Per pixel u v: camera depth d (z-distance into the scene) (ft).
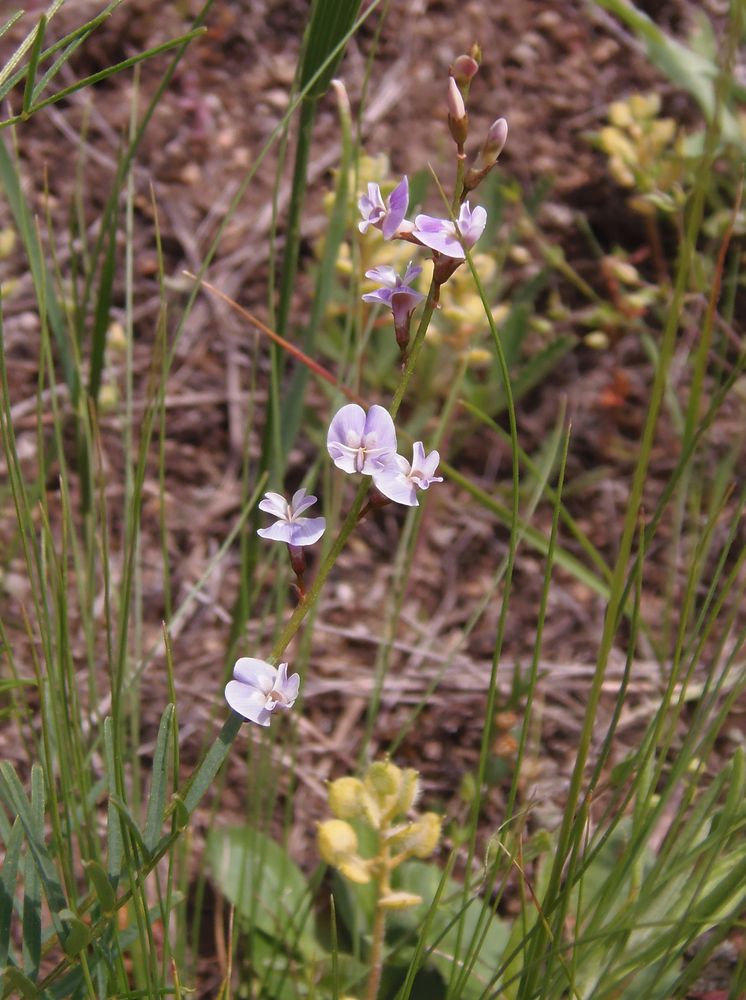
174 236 2.18
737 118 1.95
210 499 1.96
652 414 0.83
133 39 2.33
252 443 2.02
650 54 1.93
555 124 2.31
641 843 1.01
